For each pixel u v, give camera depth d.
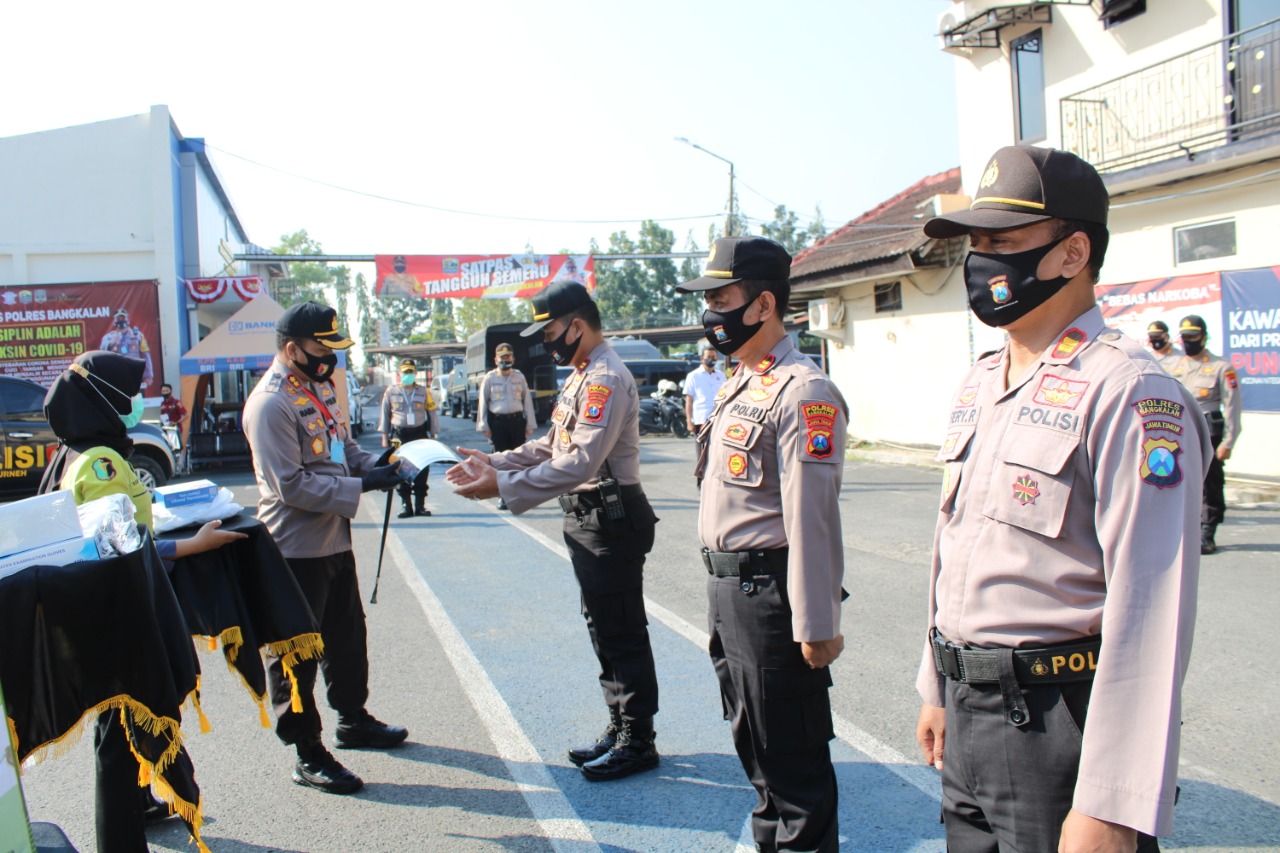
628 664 3.61
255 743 4.07
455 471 3.47
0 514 2.37
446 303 83.44
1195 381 7.15
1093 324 1.75
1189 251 10.64
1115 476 1.56
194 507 3.02
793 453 2.47
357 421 27.39
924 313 14.78
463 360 36.59
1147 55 11.10
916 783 3.49
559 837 3.17
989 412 1.84
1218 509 7.11
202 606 2.94
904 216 17.89
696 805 3.37
